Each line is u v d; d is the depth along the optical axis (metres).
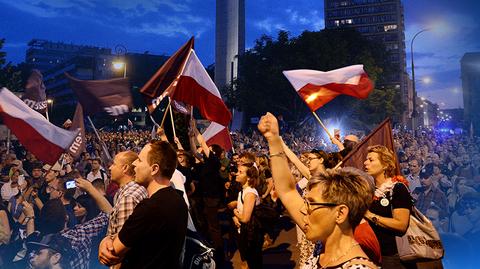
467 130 38.97
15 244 5.17
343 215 1.62
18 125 5.85
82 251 4.83
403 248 3.05
